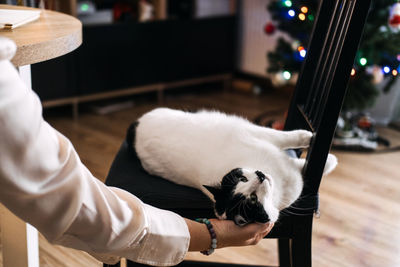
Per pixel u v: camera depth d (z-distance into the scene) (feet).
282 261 4.29
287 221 3.17
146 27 9.45
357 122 8.48
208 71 10.80
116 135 8.18
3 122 1.53
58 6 8.35
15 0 6.98
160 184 3.35
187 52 10.27
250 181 2.60
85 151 7.43
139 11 9.56
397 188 6.46
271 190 2.61
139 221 2.03
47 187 1.73
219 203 2.68
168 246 2.14
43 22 3.40
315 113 3.25
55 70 8.49
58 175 1.77
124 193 2.15
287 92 10.73
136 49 9.47
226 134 3.29
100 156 7.25
